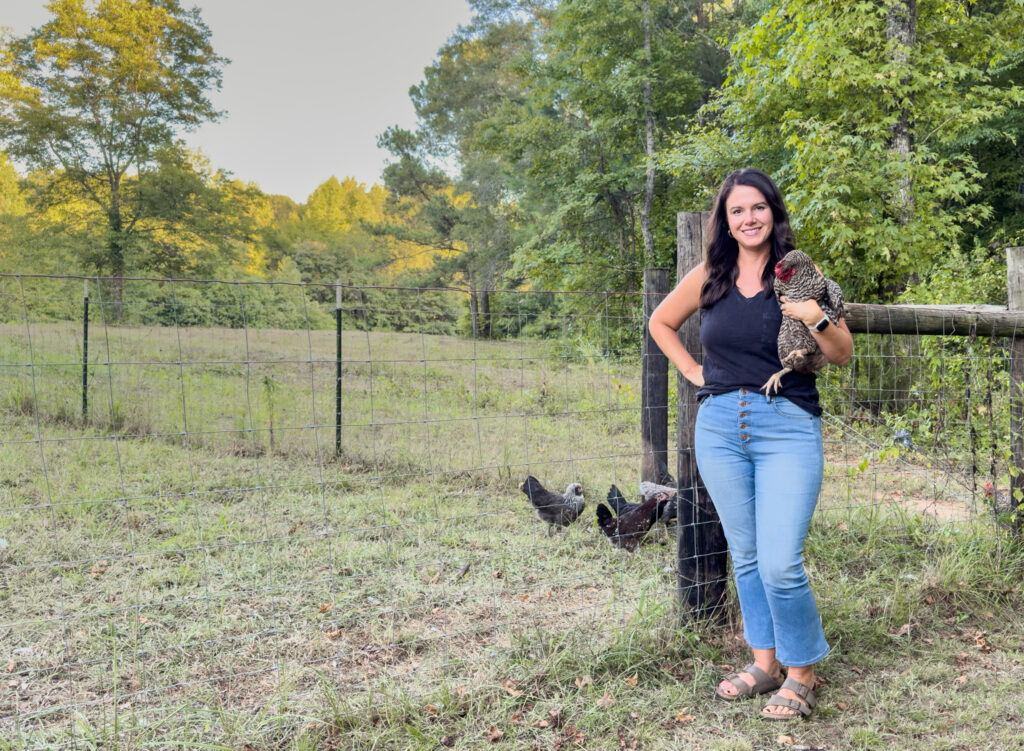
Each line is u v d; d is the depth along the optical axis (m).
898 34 10.96
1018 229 17.30
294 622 3.93
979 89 11.49
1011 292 4.51
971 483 5.88
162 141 38.03
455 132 37.56
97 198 37.47
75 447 7.76
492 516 5.86
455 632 3.75
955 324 4.33
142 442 8.11
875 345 7.30
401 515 5.85
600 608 4.05
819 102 12.18
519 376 10.24
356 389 10.68
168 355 11.26
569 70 21.72
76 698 3.13
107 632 3.76
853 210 9.91
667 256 21.86
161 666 3.44
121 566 4.71
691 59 22.31
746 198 2.80
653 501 5.02
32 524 5.46
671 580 4.47
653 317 3.31
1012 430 4.51
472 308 4.52
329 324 14.02
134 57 36.34
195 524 5.52
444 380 10.59
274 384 10.02
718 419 2.96
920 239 10.20
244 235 40.38
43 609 4.06
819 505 5.52
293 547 4.97
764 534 2.85
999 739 2.82
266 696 3.12
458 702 3.02
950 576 4.07
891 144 11.30
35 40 35.69
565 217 22.77
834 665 3.39
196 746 2.70
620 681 3.21
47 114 35.72
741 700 3.11
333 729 2.85
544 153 23.11
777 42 12.49
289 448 8.01
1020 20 12.73
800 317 2.67
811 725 2.93
